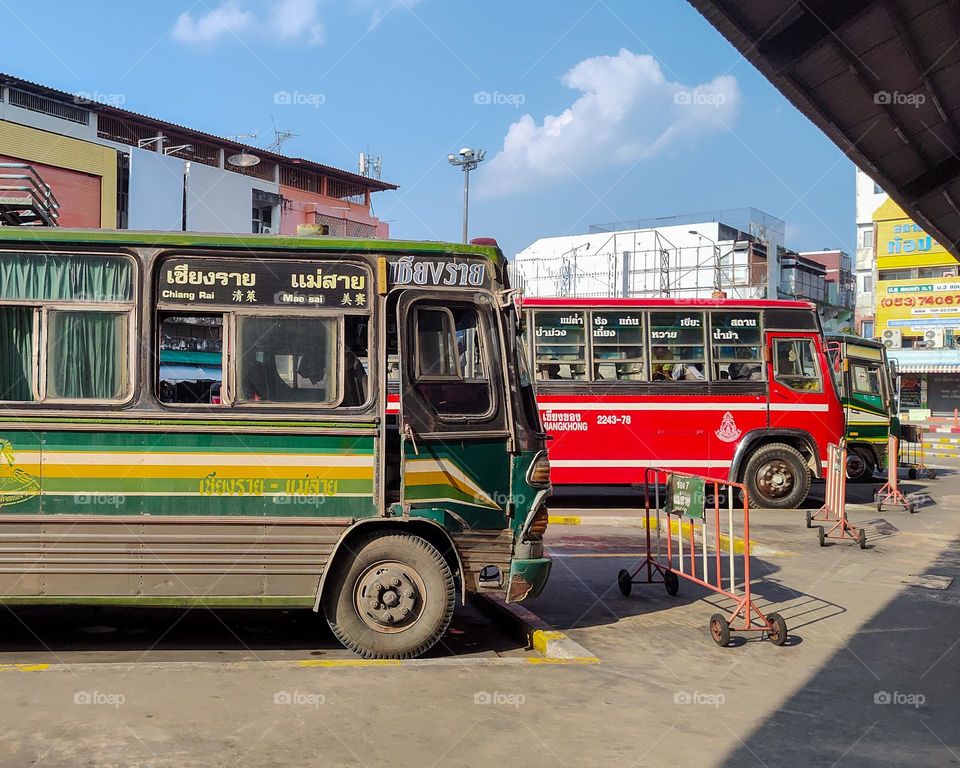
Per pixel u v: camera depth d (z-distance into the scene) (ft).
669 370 48.73
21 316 20.88
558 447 47.80
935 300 145.79
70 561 20.08
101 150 95.40
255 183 123.54
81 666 18.89
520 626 23.49
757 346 49.32
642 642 22.57
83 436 20.34
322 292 21.56
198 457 20.52
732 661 21.15
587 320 48.57
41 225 24.95
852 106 34.88
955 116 37.32
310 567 20.57
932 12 28.37
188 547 20.30
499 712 17.04
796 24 29.22
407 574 20.83
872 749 15.93
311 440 20.89
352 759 14.55
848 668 20.84
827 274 212.64
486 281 22.25
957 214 50.29
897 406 64.69
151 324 20.88
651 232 161.48
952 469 78.79
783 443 49.32
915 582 30.30
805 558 34.50
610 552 35.91
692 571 26.25
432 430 21.20
